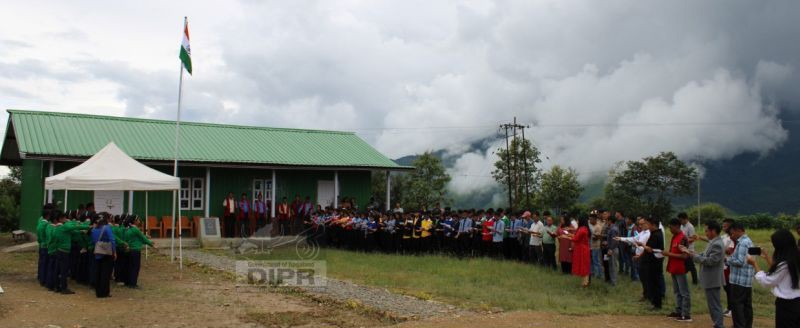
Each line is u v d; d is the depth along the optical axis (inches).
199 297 442.0
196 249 797.9
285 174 1053.2
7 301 409.7
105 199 874.1
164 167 931.3
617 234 536.7
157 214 921.5
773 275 291.4
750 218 2137.1
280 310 394.3
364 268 608.1
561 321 370.0
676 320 389.1
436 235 744.3
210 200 978.7
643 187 2910.9
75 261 505.7
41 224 499.8
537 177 2330.2
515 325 354.6
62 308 395.5
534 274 569.3
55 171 847.7
